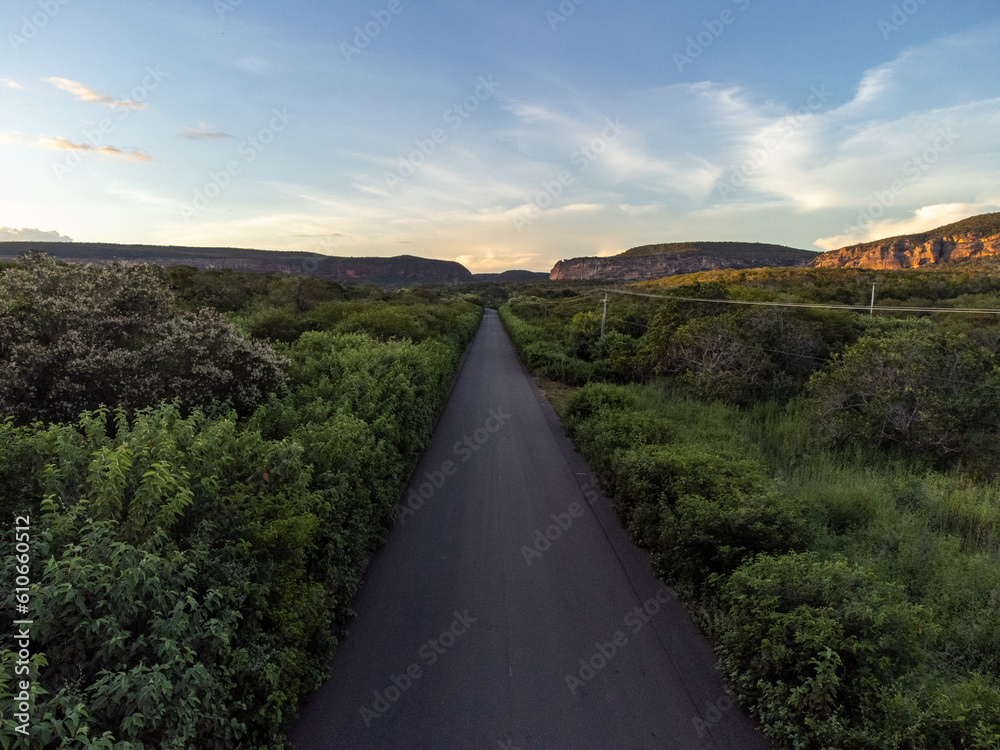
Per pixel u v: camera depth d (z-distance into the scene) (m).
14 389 6.32
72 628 2.96
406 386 11.02
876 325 22.50
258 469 4.93
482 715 4.41
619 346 26.25
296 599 4.29
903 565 6.60
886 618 4.33
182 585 3.40
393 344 16.28
